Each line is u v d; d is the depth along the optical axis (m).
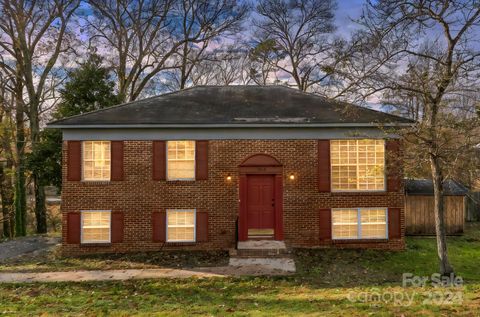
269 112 17.08
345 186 16.53
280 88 19.92
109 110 17.23
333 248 16.16
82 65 25.02
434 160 12.46
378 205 16.31
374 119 16.02
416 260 14.84
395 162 14.12
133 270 13.91
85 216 16.27
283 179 16.33
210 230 16.30
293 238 16.25
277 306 9.72
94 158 16.44
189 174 16.52
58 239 19.80
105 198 16.22
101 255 15.88
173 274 13.33
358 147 16.53
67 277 13.21
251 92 19.39
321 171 16.30
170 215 16.41
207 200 16.34
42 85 26.06
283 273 13.27
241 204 16.28
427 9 12.37
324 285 12.02
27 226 30.52
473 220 23.08
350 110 15.55
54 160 22.67
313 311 9.06
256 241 16.14
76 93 23.72
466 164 12.00
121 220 16.22
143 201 16.28
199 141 16.36
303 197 16.31
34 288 12.04
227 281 12.47
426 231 18.97
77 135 16.19
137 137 16.31
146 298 10.78
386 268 13.91
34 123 25.61
